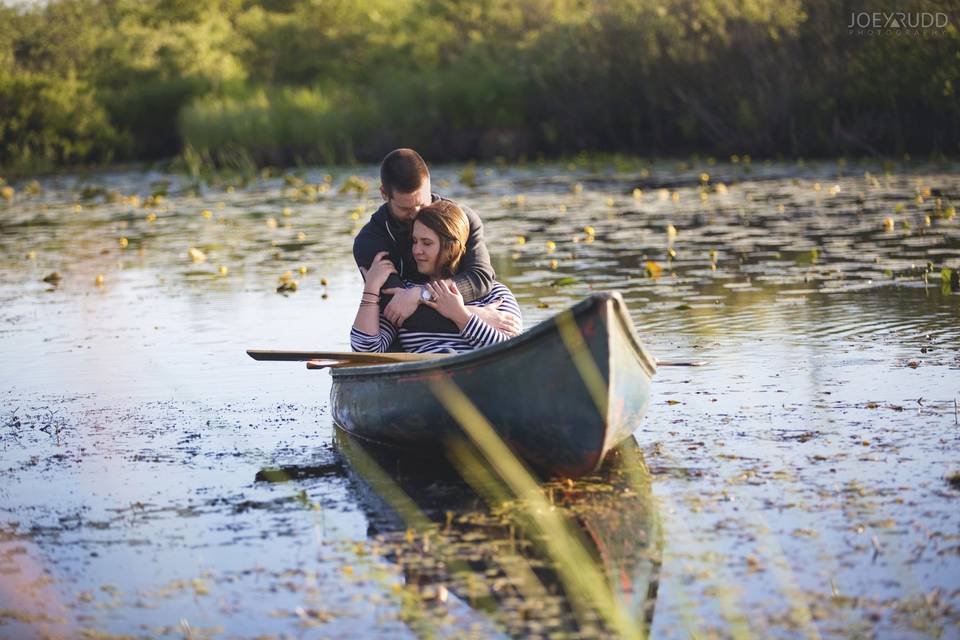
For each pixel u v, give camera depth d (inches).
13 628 132.1
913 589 132.3
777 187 601.9
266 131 992.2
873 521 152.4
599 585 137.7
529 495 170.2
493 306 202.4
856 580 135.4
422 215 199.0
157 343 288.5
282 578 143.9
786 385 222.1
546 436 168.4
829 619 126.5
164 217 613.3
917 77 733.9
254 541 156.8
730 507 160.6
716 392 220.5
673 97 886.4
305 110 1007.6
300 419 218.8
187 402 233.6
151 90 1157.7
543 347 165.0
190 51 1205.1
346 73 1230.9
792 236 423.8
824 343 253.8
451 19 1164.5
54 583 144.9
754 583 136.2
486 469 180.7
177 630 130.6
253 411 225.6
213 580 143.9
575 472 172.4
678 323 282.2
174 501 174.4
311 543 155.2
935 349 242.7
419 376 179.9
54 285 391.2
